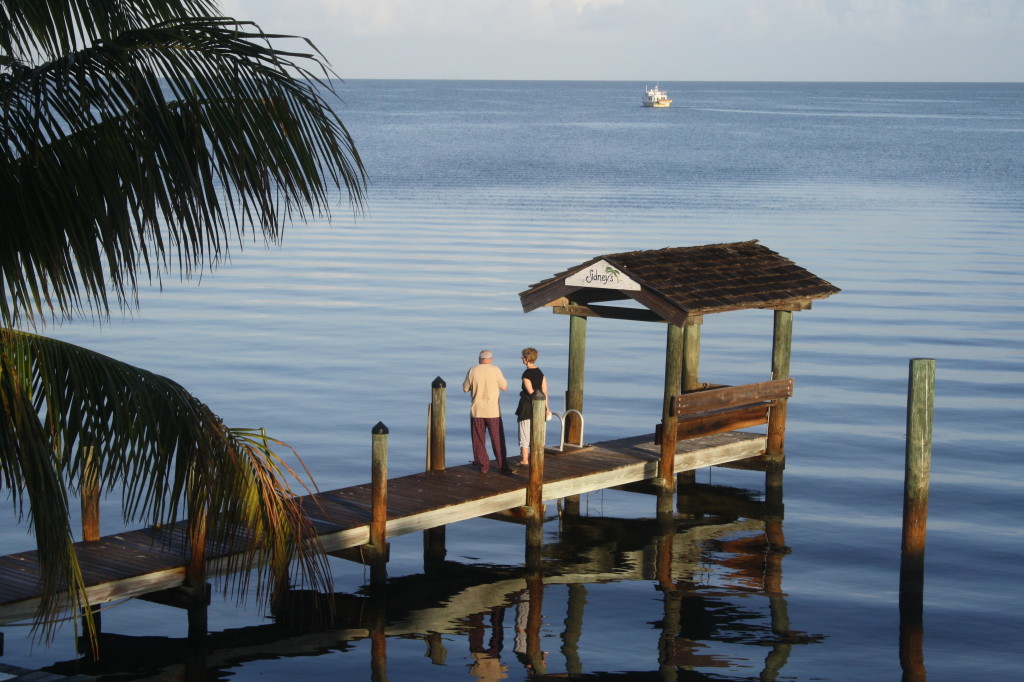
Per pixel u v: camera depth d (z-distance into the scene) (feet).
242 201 23.47
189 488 25.31
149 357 91.61
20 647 41.91
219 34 23.31
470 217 186.80
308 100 23.70
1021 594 48.78
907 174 280.92
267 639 43.21
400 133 455.22
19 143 22.53
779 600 48.32
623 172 282.15
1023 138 449.89
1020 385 87.20
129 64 22.65
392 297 120.47
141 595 39.99
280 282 129.59
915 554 48.26
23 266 23.82
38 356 23.34
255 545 27.91
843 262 143.33
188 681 39.37
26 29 23.53
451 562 52.85
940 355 97.09
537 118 636.07
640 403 82.33
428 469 55.26
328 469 64.59
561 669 41.27
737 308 58.59
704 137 451.94
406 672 40.73
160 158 23.02
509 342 101.14
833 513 60.29
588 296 63.00
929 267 140.46
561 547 55.36
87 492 42.75
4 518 55.88
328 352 94.99
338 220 183.73
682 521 59.41
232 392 81.15
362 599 47.70
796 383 88.43
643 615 46.70
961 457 69.62
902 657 42.42
